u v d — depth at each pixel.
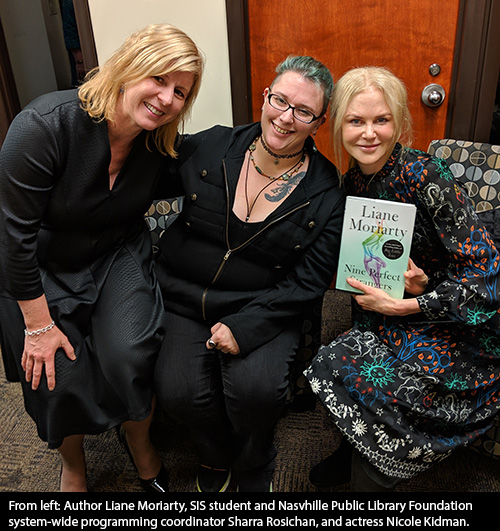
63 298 1.17
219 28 1.86
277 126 1.15
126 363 1.15
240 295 1.29
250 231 1.23
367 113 1.07
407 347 1.15
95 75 1.08
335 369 1.12
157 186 1.27
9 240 1.03
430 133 1.96
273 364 1.21
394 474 1.08
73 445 1.23
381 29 1.82
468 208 1.08
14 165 1.00
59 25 3.36
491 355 1.12
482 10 1.70
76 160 1.06
